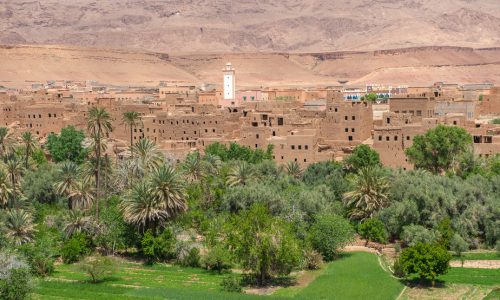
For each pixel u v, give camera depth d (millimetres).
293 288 144875
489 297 137375
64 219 177500
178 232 171250
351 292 139875
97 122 183750
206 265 162125
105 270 153250
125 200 169625
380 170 194125
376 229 174250
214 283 148750
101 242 170875
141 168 192250
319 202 177000
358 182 183500
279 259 148000
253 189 182250
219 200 189375
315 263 159500
